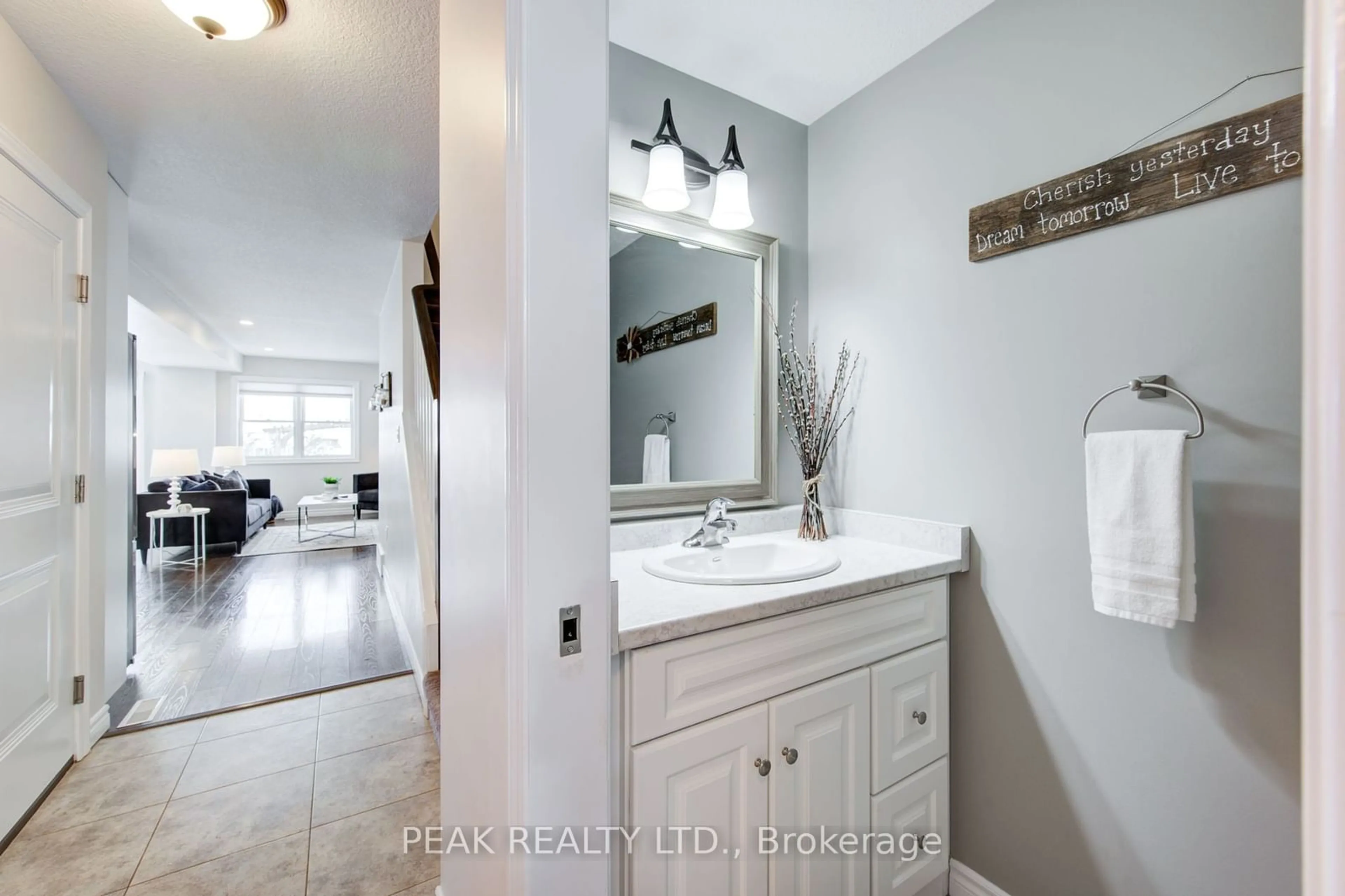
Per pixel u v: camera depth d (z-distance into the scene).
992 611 1.48
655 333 1.75
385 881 1.53
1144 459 1.15
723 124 1.82
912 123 1.67
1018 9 1.43
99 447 2.19
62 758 1.93
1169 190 1.18
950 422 1.58
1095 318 1.29
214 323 5.62
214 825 1.73
